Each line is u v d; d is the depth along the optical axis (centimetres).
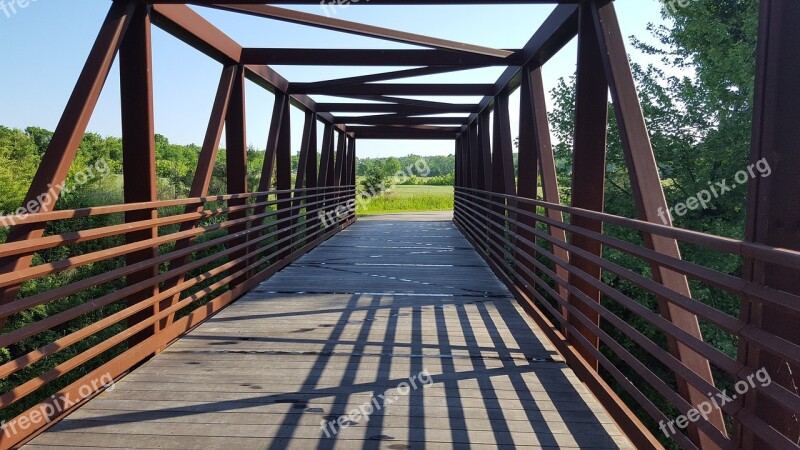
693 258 1003
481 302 559
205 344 404
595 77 398
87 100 327
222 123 546
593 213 313
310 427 270
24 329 239
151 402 296
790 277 168
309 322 471
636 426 248
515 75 666
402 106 1048
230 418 278
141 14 385
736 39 945
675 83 1104
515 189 767
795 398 151
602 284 310
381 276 712
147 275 372
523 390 320
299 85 791
